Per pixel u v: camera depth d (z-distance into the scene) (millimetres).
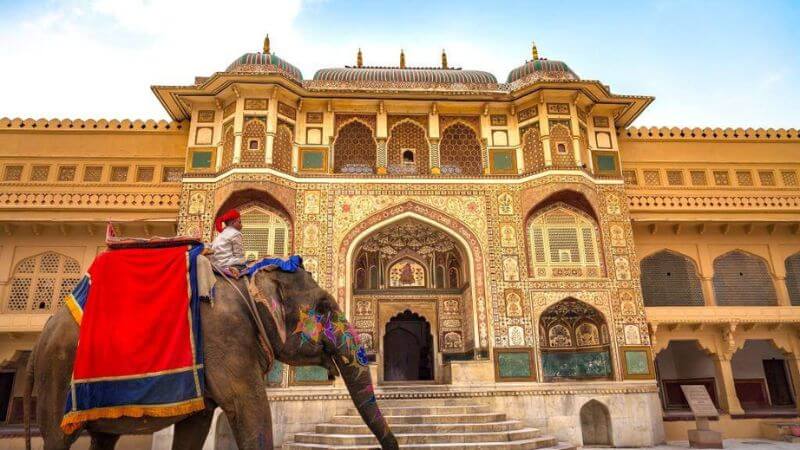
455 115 11773
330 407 9242
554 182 10711
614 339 10141
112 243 3086
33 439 9422
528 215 10875
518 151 11445
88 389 2652
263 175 10344
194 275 2969
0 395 10922
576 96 11203
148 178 11422
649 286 11633
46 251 10938
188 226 10266
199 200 10461
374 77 12227
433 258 11992
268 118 10750
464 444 7445
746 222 11648
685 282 11680
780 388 12359
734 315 10977
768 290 11688
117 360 2717
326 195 10766
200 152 10969
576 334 10859
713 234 11906
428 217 10766
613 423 9562
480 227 10781
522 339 10086
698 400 9383
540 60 12148
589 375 10516
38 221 10672
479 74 12547
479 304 10320
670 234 11859
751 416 10680
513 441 7863
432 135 11469
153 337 2787
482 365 9828
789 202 11781
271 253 10391
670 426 10594
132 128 11711
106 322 2795
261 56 11539
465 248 10688
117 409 2668
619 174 11336
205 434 3146
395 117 11734
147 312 2836
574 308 10727
